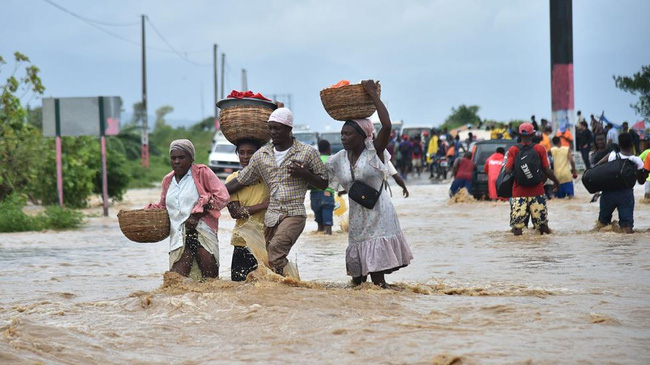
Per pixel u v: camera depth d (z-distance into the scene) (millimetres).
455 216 31234
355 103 13039
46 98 38906
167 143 149375
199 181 13734
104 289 14695
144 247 23359
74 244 24844
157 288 14109
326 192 24938
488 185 38188
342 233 25422
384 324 10328
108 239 26500
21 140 41469
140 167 82875
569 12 54469
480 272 15883
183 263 13734
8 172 41094
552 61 54938
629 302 11930
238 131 13773
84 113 38844
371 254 13078
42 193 44375
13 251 22703
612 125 56312
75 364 8867
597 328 10047
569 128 54969
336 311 11125
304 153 13312
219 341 9875
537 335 9664
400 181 14250
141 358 9195
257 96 13969
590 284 13922
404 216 31797
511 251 19453
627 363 8430
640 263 16547
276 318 10758
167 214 13781
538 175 22438
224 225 27469
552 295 12750
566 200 36281
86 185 44688
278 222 13359
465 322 10492
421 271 16219
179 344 9828
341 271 16781
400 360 8664
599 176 22203
